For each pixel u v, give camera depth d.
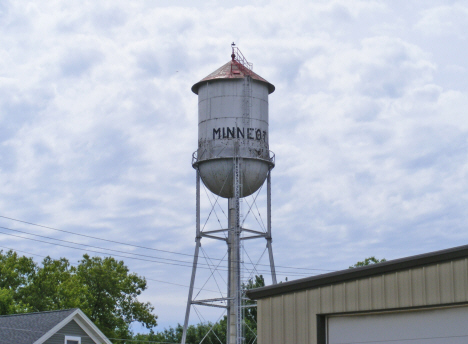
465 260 17.08
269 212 47.62
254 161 45.94
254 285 59.38
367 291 18.80
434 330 17.77
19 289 59.53
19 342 35.41
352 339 19.23
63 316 37.25
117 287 64.56
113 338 60.84
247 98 46.41
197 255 47.34
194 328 79.25
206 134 46.56
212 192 47.44
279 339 20.50
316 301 19.86
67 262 65.56
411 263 17.92
